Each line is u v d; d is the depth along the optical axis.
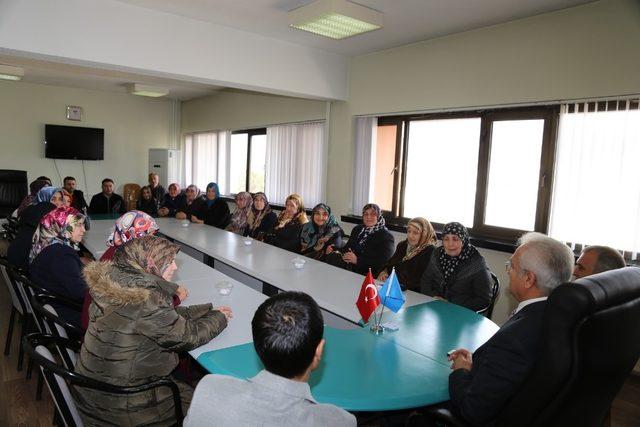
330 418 0.87
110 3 3.39
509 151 3.68
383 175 4.76
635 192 2.93
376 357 1.62
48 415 2.29
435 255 2.85
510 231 3.68
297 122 5.68
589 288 1.11
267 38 4.26
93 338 1.41
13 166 7.07
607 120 3.05
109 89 7.53
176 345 1.49
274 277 2.74
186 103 8.46
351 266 3.73
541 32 3.32
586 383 1.16
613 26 2.93
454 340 1.81
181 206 6.21
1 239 5.97
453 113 4.07
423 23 3.63
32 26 3.11
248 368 1.47
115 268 1.50
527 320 1.32
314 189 5.50
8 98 6.93
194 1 3.39
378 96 4.62
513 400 1.22
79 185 7.66
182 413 1.48
